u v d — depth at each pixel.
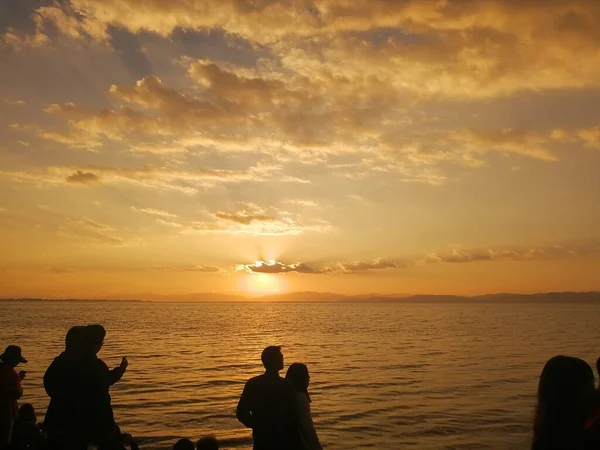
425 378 30.03
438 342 60.41
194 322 113.75
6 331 74.50
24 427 7.94
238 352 47.62
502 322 116.56
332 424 18.38
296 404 6.93
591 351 47.84
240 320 125.75
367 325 103.56
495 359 40.81
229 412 20.33
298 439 6.91
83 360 6.62
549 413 4.08
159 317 140.62
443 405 21.62
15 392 7.05
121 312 184.88
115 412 20.27
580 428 3.93
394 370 34.09
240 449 15.37
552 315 163.12
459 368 34.91
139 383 28.05
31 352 44.09
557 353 45.88
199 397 23.69
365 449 15.26
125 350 48.97
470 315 165.12
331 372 33.09
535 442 4.12
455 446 15.54
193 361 39.69
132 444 7.60
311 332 81.12
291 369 7.71
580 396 4.02
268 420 6.81
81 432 6.45
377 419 19.09
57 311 187.25
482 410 20.53
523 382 28.11
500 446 15.52
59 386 6.52
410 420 18.88
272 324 107.06
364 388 26.39
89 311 191.75
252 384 7.01
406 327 96.00
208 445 8.30
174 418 19.28
